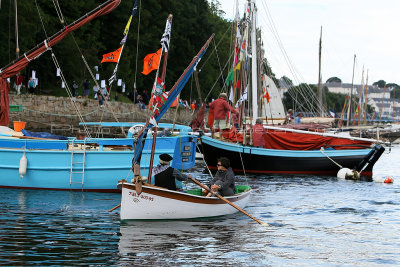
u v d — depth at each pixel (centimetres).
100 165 1725
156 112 1346
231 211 1472
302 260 1009
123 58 6175
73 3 5647
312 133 2647
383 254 1062
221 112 2544
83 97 4722
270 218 1415
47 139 1838
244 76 3045
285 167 2580
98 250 1039
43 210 1423
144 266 946
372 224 1361
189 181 2209
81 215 1366
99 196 1669
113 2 1889
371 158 2606
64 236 1140
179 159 1806
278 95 5434
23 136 1827
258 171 2592
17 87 4056
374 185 2212
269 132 2683
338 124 5362
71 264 947
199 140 2553
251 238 1173
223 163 1447
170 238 1146
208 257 1010
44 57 5225
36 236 1134
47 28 5225
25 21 4447
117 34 6381
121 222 1288
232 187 1464
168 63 7256
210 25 8094
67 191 1739
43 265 938
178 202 1313
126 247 1065
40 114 4128
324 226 1325
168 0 7225
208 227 1271
